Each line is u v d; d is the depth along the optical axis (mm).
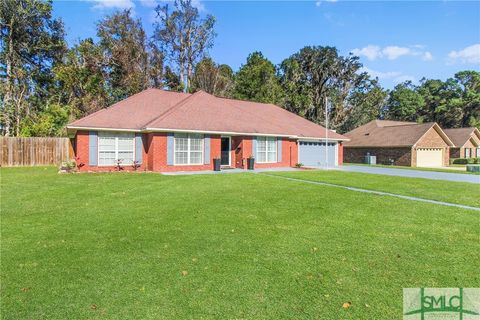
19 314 4008
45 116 29734
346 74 52438
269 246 6348
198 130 20078
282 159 24781
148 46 40344
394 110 65688
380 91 54625
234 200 10695
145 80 38562
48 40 36844
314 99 51875
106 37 37562
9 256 5863
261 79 46125
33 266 5426
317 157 28125
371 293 4512
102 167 19328
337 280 4891
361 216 8703
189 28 43094
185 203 10219
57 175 16797
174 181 14711
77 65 36000
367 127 42500
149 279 4934
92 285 4750
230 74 50406
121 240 6730
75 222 8102
